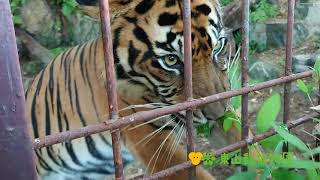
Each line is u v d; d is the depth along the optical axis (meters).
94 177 3.59
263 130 2.29
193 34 2.48
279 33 7.02
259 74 6.29
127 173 4.18
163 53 2.57
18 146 1.35
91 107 3.10
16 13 7.09
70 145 3.38
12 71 1.31
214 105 2.45
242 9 2.11
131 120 1.77
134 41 2.65
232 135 2.80
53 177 3.65
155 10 2.58
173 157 2.68
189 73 1.95
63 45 7.38
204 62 2.51
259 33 7.09
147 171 2.80
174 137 2.75
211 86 2.47
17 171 1.35
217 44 2.59
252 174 2.11
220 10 2.70
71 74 3.29
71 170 3.52
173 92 2.65
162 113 1.88
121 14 2.69
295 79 2.41
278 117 4.45
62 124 3.36
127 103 2.80
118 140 1.76
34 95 3.62
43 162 3.59
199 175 2.54
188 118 2.00
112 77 1.69
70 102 3.27
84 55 3.19
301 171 2.43
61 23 7.34
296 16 7.14
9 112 1.32
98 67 2.98
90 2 2.67
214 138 2.93
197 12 2.51
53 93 3.44
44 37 7.25
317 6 7.15
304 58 6.18
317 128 2.51
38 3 7.20
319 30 7.03
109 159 3.36
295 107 5.14
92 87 3.06
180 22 2.51
